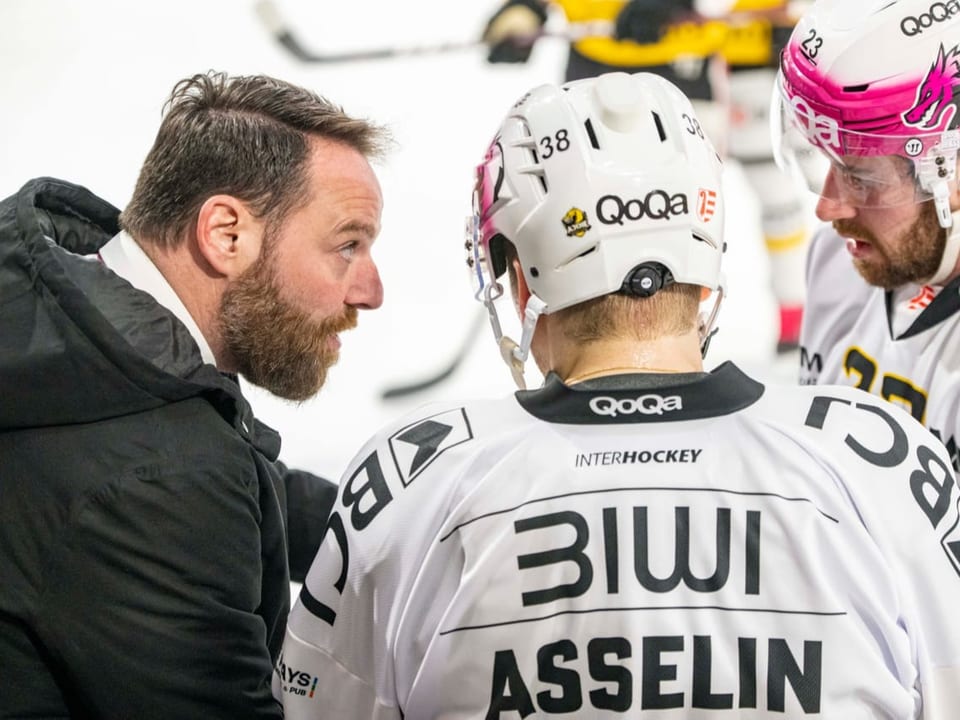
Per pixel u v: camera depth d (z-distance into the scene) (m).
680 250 1.92
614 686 1.78
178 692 2.29
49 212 2.70
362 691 1.96
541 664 1.80
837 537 1.79
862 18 2.60
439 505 1.87
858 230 2.81
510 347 2.14
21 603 2.27
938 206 2.63
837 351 3.27
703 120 6.86
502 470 1.85
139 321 2.33
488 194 2.08
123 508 2.23
